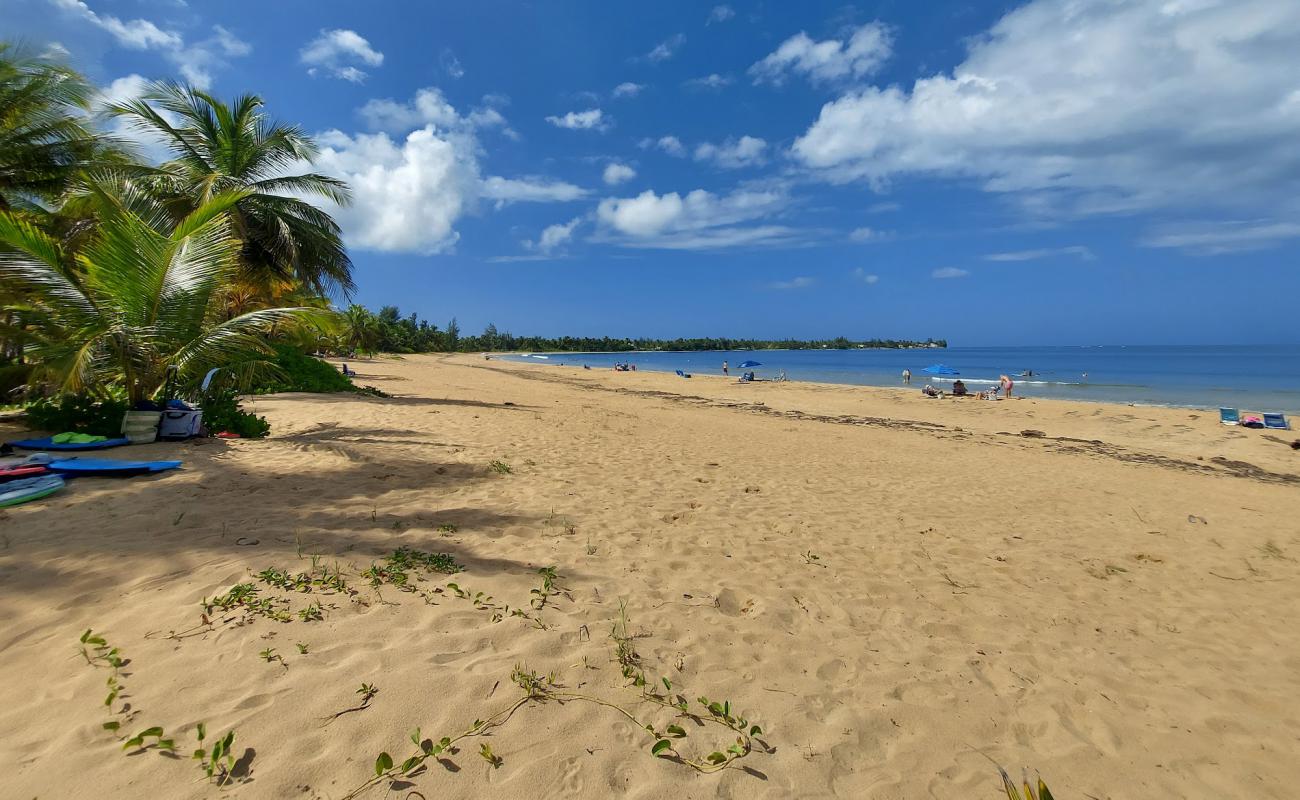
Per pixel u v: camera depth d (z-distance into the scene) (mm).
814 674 2945
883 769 2301
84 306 7355
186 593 3061
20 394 8672
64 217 12352
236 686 2334
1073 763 2469
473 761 2062
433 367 49312
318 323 9508
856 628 3547
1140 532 6344
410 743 2119
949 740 2533
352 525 4398
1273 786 2422
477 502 5375
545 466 7324
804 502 6609
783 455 10000
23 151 11047
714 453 9641
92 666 2404
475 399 18188
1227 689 3193
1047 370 61656
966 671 3146
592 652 2867
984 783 2287
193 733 2066
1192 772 2480
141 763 1914
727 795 2061
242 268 14805
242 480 5504
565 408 16703
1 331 7438
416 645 2748
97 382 7566
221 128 14938
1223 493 9094
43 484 4656
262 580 3260
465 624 3000
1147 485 9344
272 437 8148
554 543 4426
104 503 4477
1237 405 27594
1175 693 3119
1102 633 3793
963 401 27094
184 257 8086
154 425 7039
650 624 3252
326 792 1874
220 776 1890
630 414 16016
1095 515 7004
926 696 2855
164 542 3742
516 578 3666
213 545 3744
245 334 8414
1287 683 3291
